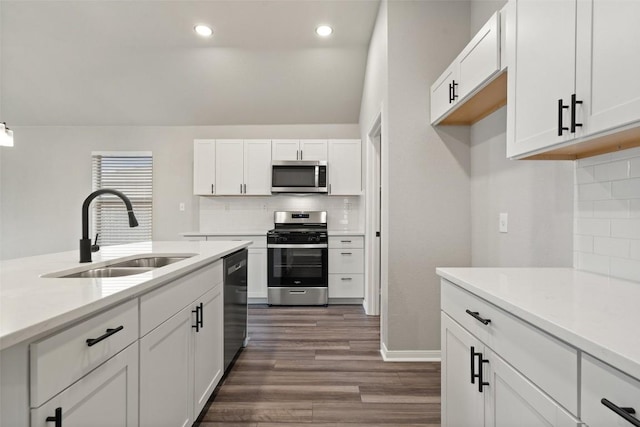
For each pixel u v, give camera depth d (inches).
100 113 176.1
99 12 123.4
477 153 92.7
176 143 184.2
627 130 36.1
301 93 166.1
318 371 91.5
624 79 33.9
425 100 97.3
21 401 28.6
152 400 48.9
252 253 162.7
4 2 118.5
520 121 51.4
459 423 50.7
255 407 74.4
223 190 171.0
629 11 33.3
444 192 97.2
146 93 165.9
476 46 69.8
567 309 33.3
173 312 56.1
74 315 32.2
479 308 44.0
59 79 158.1
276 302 159.0
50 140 182.7
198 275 67.9
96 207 183.0
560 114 41.3
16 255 182.4
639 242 45.3
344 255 161.3
